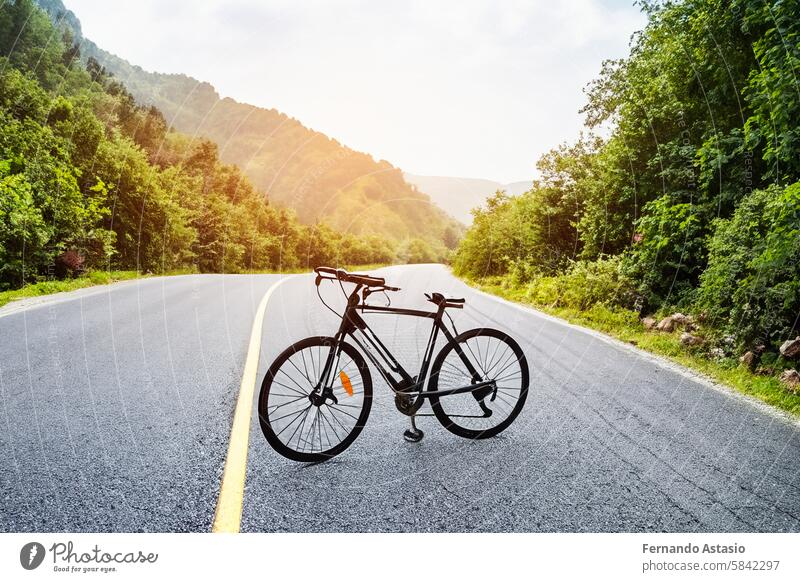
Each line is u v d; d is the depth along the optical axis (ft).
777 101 23.34
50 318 23.18
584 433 11.54
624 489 8.79
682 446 11.03
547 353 21.49
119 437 9.84
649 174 39.50
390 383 10.48
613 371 18.57
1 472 8.23
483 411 11.72
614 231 44.75
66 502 7.41
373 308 10.45
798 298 20.31
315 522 7.32
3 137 46.93
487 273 97.09
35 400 11.80
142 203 77.10
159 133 301.84
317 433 10.51
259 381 13.92
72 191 51.52
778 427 12.83
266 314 27.81
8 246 39.86
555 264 64.28
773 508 8.36
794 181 24.04
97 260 57.11
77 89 238.07
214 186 217.15
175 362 15.92
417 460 9.64
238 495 7.87
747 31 26.89
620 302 35.76
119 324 22.43
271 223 192.75
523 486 8.72
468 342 11.14
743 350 20.98
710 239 27.14
